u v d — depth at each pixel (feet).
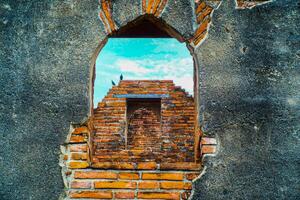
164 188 10.31
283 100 10.44
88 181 10.36
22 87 10.68
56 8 11.07
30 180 10.17
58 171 10.21
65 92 10.64
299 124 10.30
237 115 10.39
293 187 9.96
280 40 10.74
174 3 10.99
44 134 10.43
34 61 10.80
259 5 10.92
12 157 10.29
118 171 10.46
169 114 26.14
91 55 10.82
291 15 10.85
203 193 9.98
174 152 24.77
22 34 10.96
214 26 10.85
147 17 11.21
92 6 11.05
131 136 29.25
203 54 10.71
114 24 10.96
